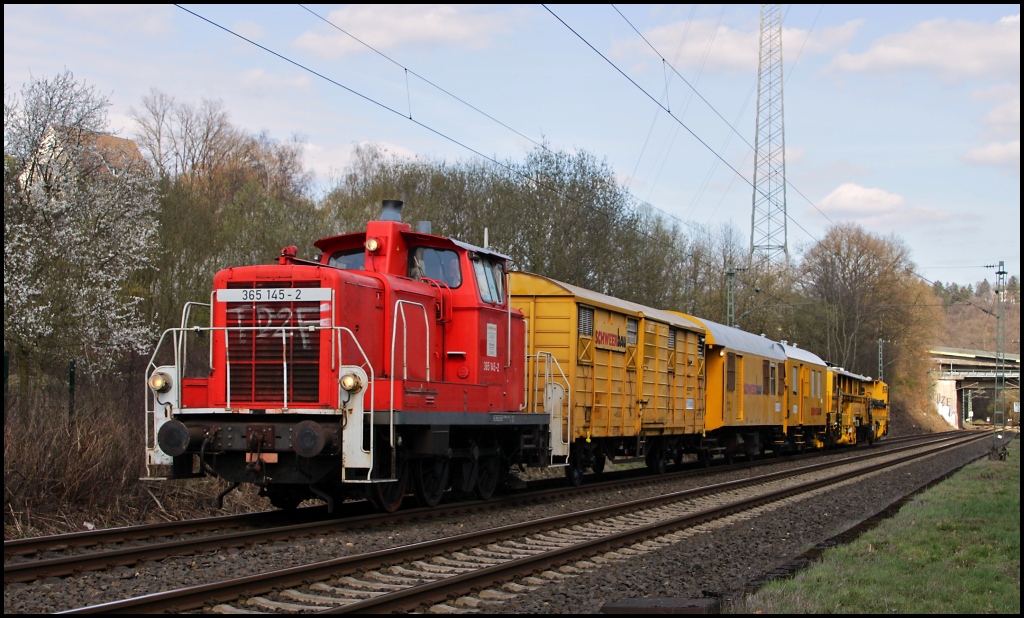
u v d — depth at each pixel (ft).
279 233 96.32
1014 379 315.58
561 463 53.88
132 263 73.97
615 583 27.58
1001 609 24.26
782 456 109.60
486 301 45.27
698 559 32.40
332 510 36.73
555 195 113.09
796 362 108.88
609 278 117.80
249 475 36.29
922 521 42.29
